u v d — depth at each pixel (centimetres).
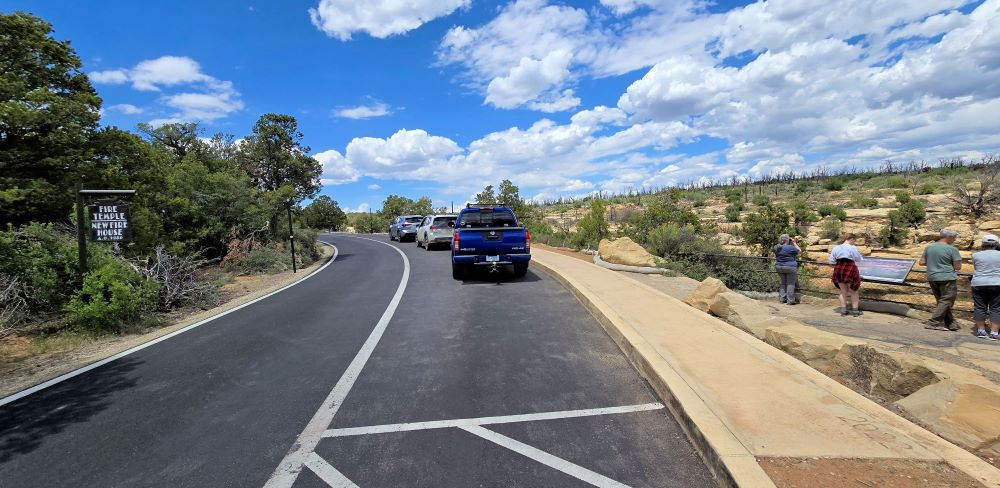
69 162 1213
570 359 545
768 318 659
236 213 1884
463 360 550
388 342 641
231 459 335
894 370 433
